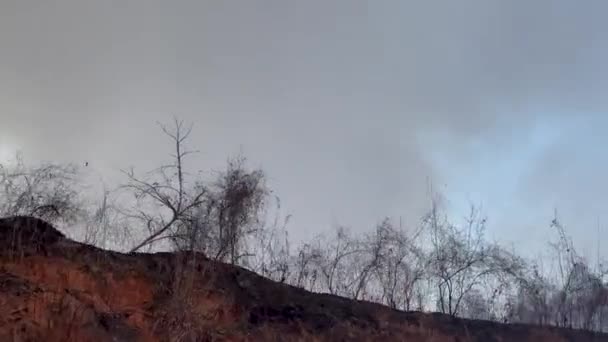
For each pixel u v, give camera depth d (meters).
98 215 23.81
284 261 27.45
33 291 17.64
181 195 24.64
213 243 23.98
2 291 17.19
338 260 28.47
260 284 24.05
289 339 21.50
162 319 19.58
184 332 19.42
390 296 28.11
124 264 21.16
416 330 24.45
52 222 22.08
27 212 21.53
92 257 20.78
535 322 28.77
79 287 19.23
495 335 25.92
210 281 21.91
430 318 25.84
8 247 19.34
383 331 23.69
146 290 20.58
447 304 28.72
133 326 18.95
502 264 29.45
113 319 18.64
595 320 29.73
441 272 29.03
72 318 17.39
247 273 24.31
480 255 29.50
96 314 18.22
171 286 21.00
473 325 26.41
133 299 20.14
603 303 29.59
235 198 25.12
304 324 22.47
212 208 24.64
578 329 28.42
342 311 24.25
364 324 23.70
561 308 29.61
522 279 29.36
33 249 19.69
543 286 30.00
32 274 18.78
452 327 25.72
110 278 20.08
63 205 22.50
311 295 24.95
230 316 21.53
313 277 27.75
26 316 16.81
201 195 24.73
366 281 28.14
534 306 29.36
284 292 24.03
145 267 21.44
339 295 26.97
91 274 19.83
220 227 24.58
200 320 20.41
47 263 19.34
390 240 29.02
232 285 23.05
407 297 28.28
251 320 21.88
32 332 16.45
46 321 16.97
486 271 29.31
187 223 23.89
